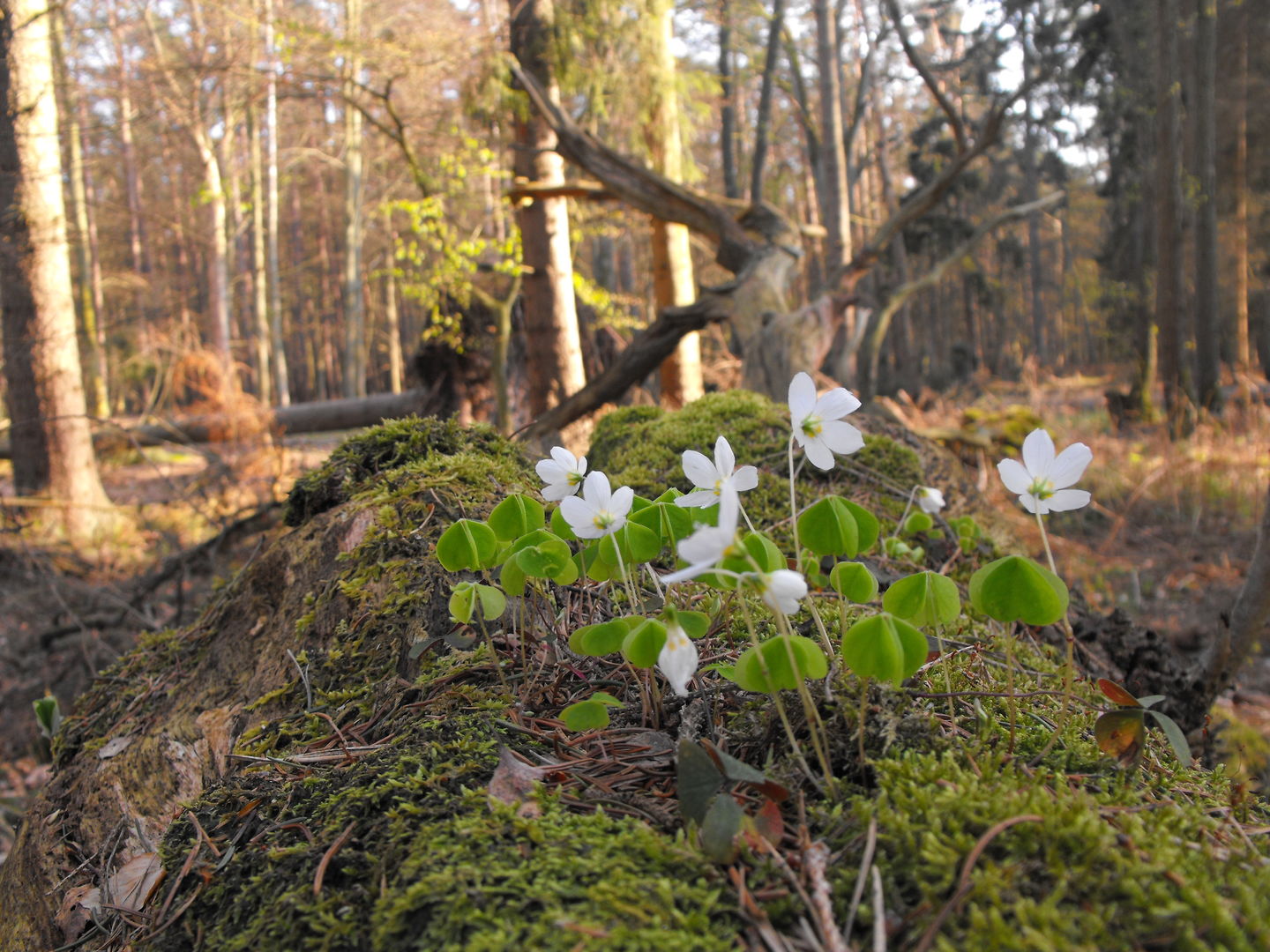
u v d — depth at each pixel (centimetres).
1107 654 306
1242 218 1628
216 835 147
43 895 187
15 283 918
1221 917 93
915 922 96
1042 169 3053
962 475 391
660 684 163
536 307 905
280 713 195
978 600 123
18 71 920
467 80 898
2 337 927
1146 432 1259
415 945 103
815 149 2044
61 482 934
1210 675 306
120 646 606
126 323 2184
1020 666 190
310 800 143
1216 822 126
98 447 1188
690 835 113
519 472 262
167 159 2866
